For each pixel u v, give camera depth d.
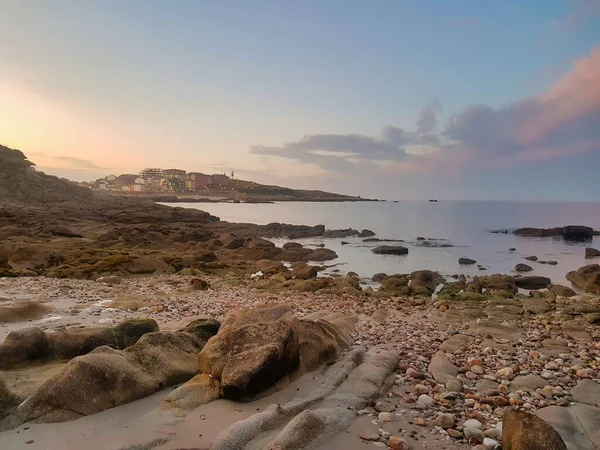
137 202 120.50
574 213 154.50
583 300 21.52
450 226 92.81
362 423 6.77
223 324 9.79
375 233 75.44
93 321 12.72
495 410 7.45
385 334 12.92
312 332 9.52
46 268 25.98
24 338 8.56
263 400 7.31
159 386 7.64
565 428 6.69
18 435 5.96
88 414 6.58
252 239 49.34
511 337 13.07
